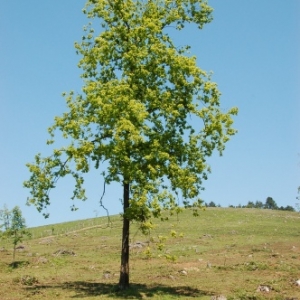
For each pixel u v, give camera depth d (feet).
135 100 88.79
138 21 96.63
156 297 87.30
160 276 115.14
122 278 94.84
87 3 98.32
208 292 92.58
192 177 90.17
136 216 88.02
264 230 256.32
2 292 94.27
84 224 329.93
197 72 94.79
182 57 93.40
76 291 95.45
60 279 116.98
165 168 89.51
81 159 89.97
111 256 168.35
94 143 93.30
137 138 84.79
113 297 87.35
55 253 179.83
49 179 97.50
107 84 91.35
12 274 129.49
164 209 87.76
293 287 95.09
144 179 87.81
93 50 94.79
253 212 363.76
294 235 232.53
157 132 93.76
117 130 85.25
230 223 294.25
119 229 274.36
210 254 166.61
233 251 174.09
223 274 117.91
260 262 135.44
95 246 207.00
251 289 94.32
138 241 213.87
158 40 94.84
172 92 96.07
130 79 92.32
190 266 135.03
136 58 92.84
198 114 94.02
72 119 95.66
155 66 94.38
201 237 225.76
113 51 95.25
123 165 87.56
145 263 148.05
